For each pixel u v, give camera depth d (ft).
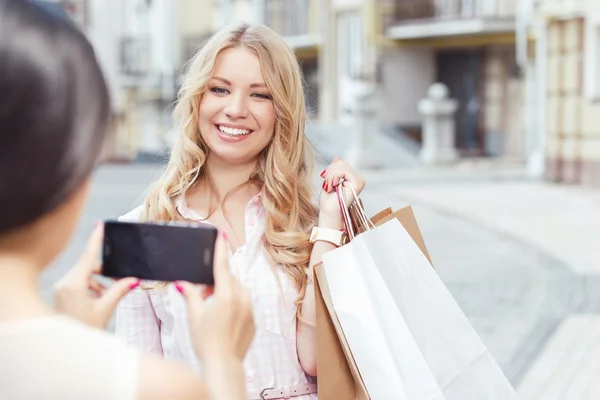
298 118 8.25
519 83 95.25
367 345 7.23
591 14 62.44
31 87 3.22
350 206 8.02
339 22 102.83
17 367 3.24
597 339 22.49
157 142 113.09
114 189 64.28
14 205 3.26
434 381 7.14
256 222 8.16
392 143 91.30
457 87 98.58
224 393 4.02
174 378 3.43
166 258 4.48
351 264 7.36
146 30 116.16
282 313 7.85
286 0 111.45
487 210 51.16
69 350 3.33
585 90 64.08
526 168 81.76
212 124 8.12
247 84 7.99
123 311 7.91
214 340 4.19
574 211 50.65
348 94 101.09
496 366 7.42
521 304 27.04
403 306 7.32
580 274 32.14
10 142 3.20
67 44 3.36
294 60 8.23
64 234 3.53
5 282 3.37
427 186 65.77
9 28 3.25
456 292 28.96
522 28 71.72
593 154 63.82
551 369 19.81
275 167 8.10
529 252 37.17
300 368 7.90
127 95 114.01
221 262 4.41
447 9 96.63
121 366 3.36
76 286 4.48
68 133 3.31
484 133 97.55
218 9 118.42
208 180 8.38
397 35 95.61
